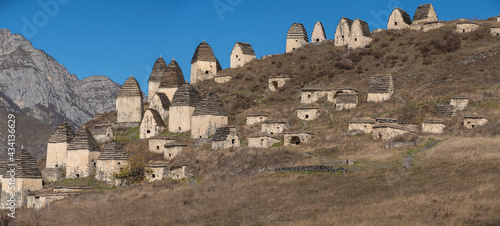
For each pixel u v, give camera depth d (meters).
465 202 46.41
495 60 103.75
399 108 92.31
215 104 96.94
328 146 78.19
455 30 121.94
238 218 52.81
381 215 46.03
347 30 129.88
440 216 43.91
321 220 46.84
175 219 56.03
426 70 106.62
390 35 128.88
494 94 90.38
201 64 128.62
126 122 109.44
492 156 60.34
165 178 81.12
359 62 119.69
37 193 79.44
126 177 82.25
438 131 81.06
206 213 56.75
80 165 90.00
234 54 133.25
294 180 64.12
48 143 96.19
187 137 97.06
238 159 78.06
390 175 59.25
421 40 121.69
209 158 81.25
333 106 97.81
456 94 93.31
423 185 53.84
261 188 63.56
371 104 95.81
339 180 60.66
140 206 65.38
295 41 136.75
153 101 110.44
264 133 85.38
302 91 102.81
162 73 125.12
